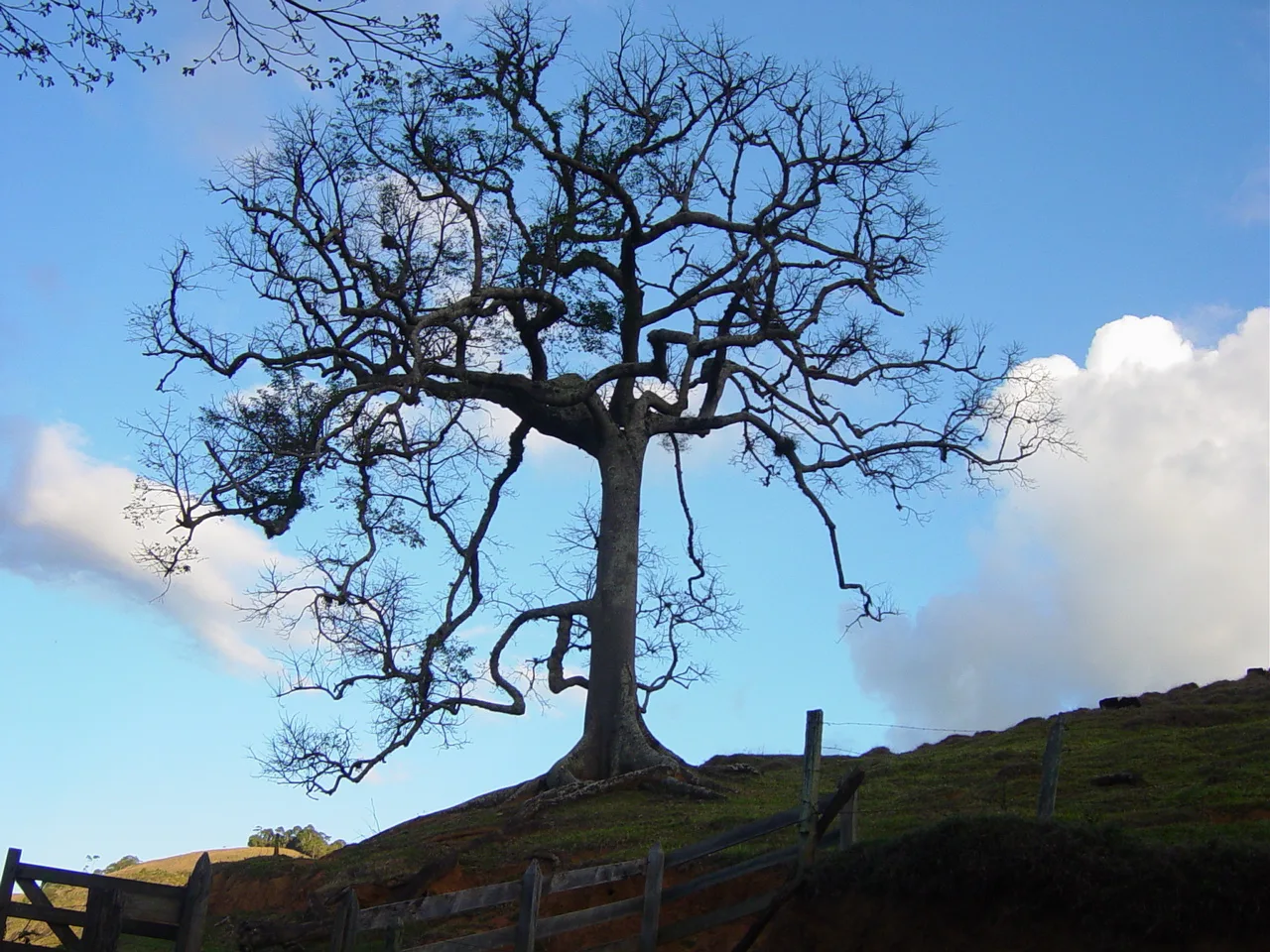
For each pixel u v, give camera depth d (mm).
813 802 13203
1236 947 11148
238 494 22859
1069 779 19219
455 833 20859
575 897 15820
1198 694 27562
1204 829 14836
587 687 25516
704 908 14523
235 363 24219
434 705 23859
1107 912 11508
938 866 12148
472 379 25047
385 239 25297
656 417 27344
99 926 13844
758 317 26844
